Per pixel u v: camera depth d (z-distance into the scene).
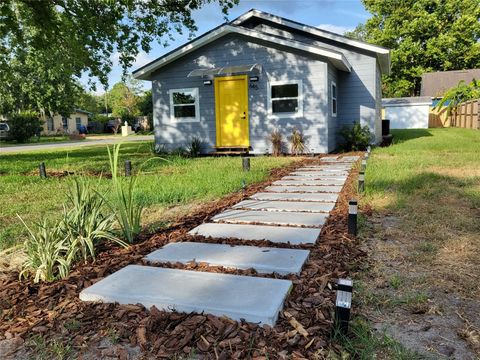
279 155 13.05
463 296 2.83
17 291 3.14
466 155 10.77
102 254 3.90
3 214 5.68
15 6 12.80
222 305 2.58
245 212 5.37
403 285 3.01
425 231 4.29
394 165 9.07
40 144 27.28
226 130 13.77
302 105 12.83
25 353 2.33
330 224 4.63
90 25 13.25
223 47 13.47
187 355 2.20
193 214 5.38
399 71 41.44
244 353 2.18
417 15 39.44
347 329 2.28
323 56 12.43
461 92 17.66
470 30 37.72
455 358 2.13
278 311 2.54
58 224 3.91
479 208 5.19
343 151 13.91
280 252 3.63
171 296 2.76
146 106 54.16
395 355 2.14
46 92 36.94
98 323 2.58
